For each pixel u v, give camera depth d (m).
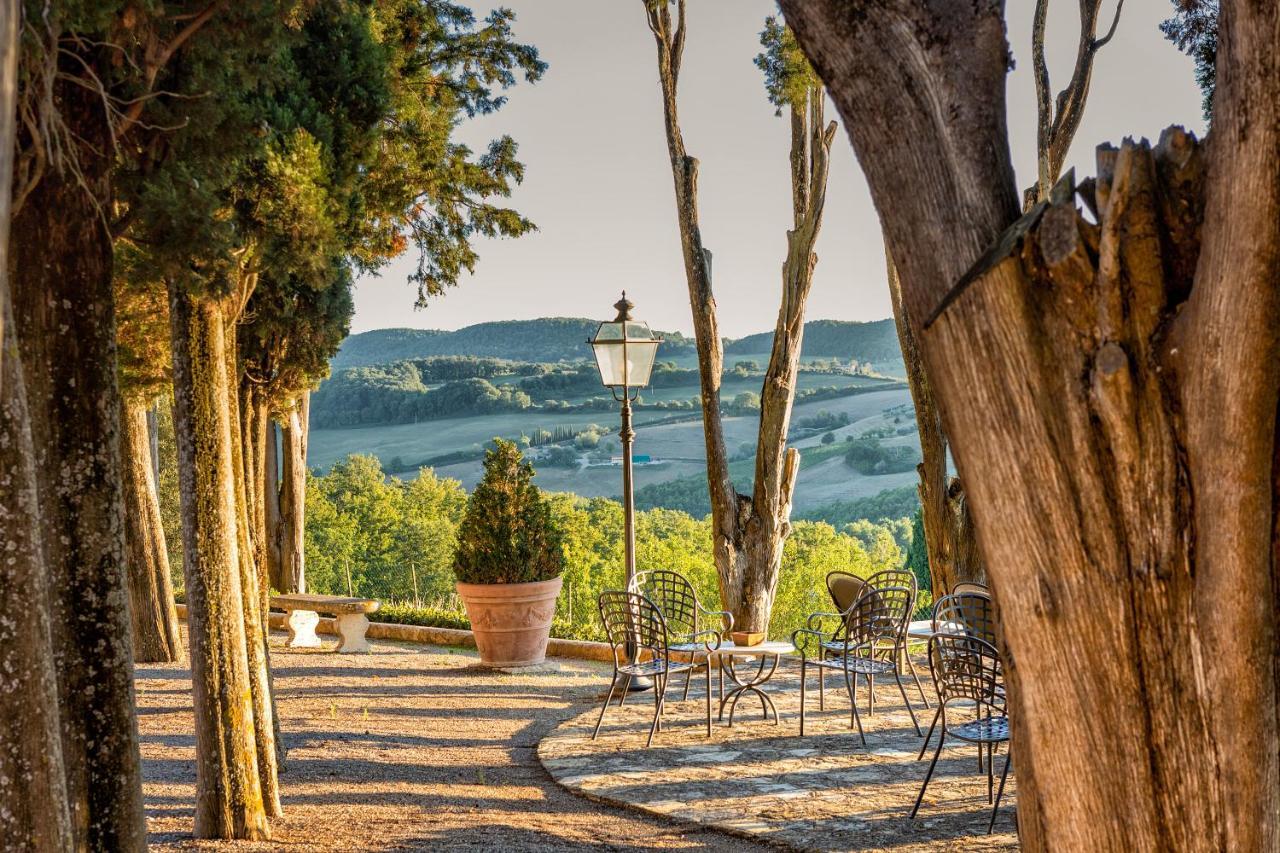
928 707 8.65
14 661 2.71
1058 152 9.91
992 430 2.57
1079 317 2.49
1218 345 2.36
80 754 3.90
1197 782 2.44
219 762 5.49
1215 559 2.41
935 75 2.68
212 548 5.56
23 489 2.76
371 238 12.64
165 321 9.53
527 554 11.45
